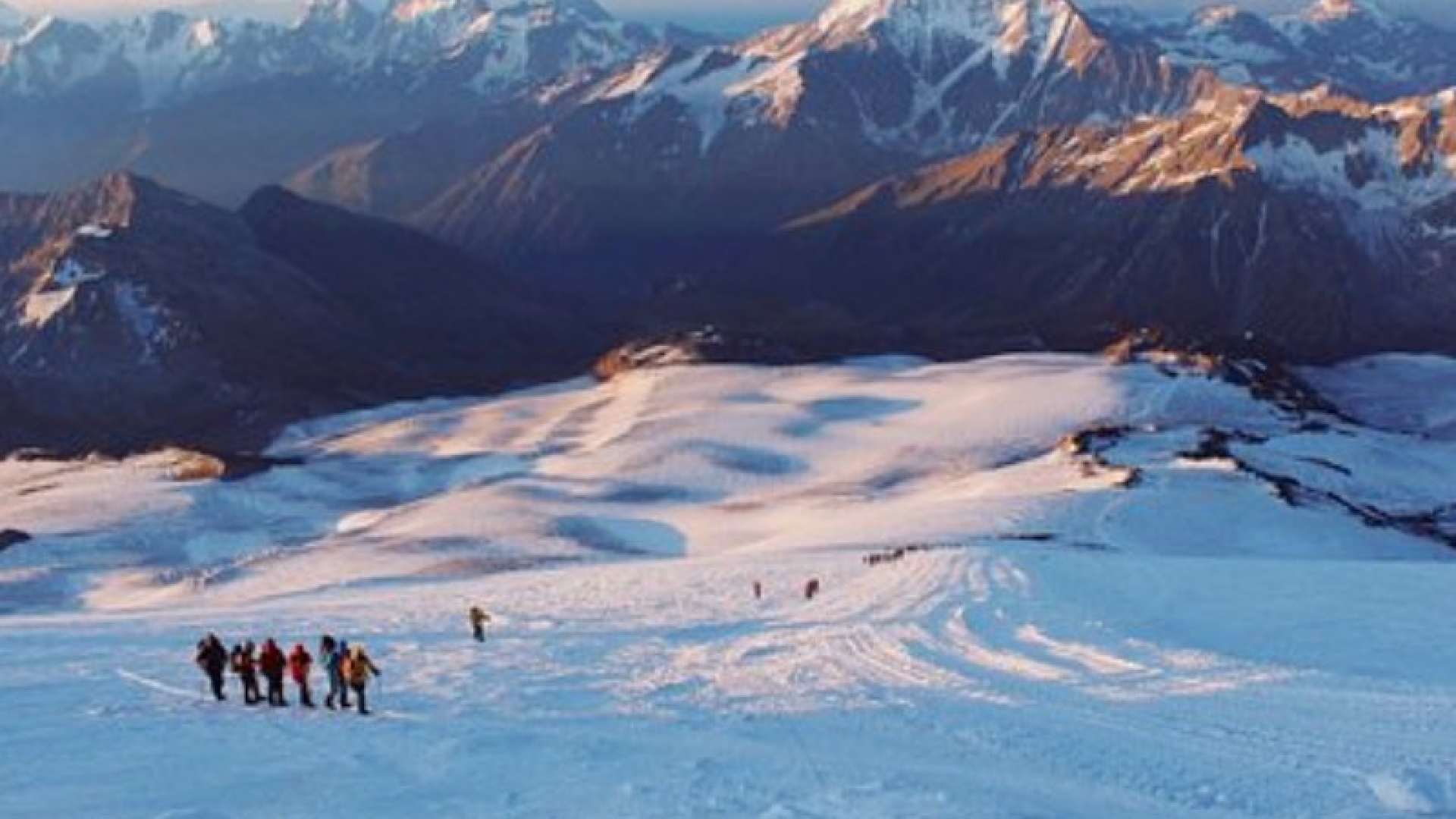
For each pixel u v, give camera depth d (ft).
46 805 101.96
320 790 104.17
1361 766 106.73
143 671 182.80
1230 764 107.76
